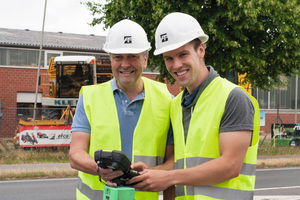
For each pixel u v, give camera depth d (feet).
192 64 7.55
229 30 44.60
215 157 7.35
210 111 7.52
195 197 7.60
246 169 7.43
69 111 46.50
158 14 42.16
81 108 8.91
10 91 83.30
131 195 6.75
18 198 24.43
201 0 42.37
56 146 43.73
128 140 8.78
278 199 24.23
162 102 9.27
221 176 6.97
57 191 26.73
